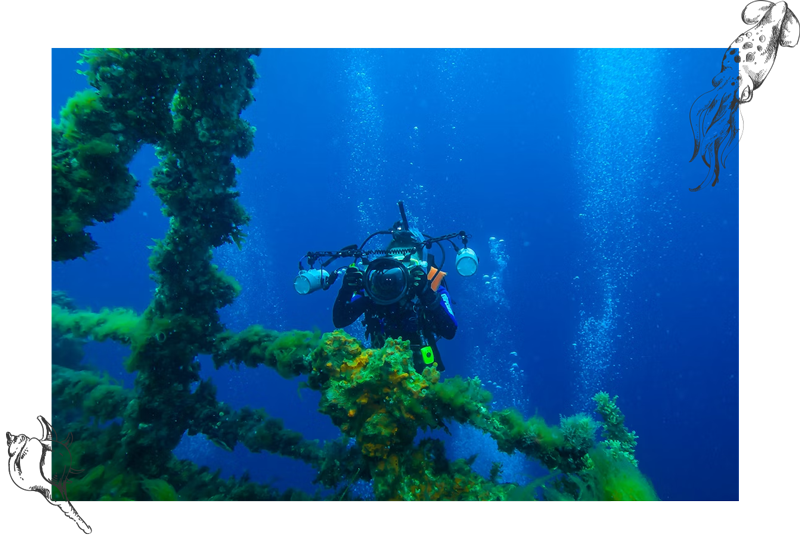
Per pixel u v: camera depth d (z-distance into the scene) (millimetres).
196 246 2033
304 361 1821
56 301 3496
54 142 1831
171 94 1928
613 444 1622
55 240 1811
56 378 2223
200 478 1954
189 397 2055
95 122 1807
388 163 36969
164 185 1957
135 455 1853
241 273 17141
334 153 39375
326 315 33469
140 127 1882
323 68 31922
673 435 21656
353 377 1545
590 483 1438
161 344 1963
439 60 32031
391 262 2055
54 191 1759
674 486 17000
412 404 1466
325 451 1929
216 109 1959
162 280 2031
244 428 2076
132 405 1930
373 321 2223
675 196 32219
